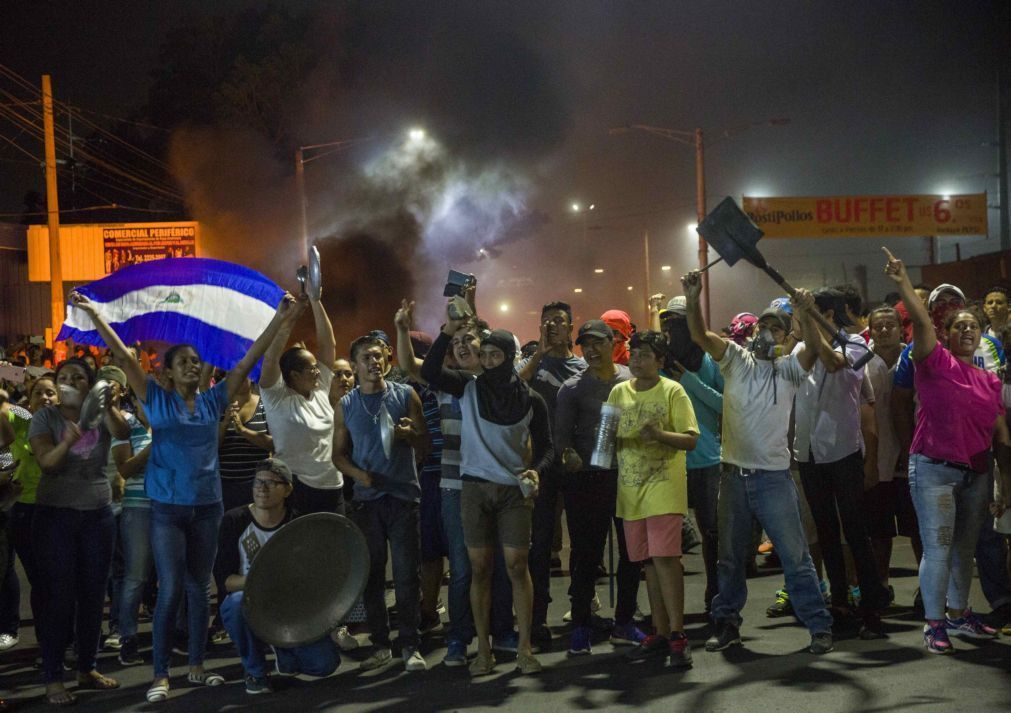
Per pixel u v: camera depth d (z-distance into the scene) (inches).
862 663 252.4
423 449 288.0
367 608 275.3
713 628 298.7
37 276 1348.4
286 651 263.4
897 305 412.5
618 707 229.6
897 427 293.9
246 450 308.2
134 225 1370.6
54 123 1053.2
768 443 265.7
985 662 249.1
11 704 253.4
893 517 310.0
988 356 311.4
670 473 265.0
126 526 290.5
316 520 252.4
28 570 303.1
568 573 393.7
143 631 327.9
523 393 265.9
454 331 265.4
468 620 275.3
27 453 302.8
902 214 1453.0
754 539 366.3
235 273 322.3
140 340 313.6
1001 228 1280.8
